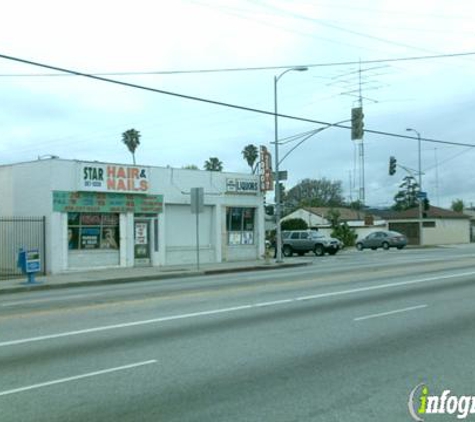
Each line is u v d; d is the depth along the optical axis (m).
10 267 27.23
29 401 6.42
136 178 28.52
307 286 17.45
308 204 98.75
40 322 11.53
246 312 12.41
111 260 27.77
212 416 5.89
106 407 6.20
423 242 65.19
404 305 13.27
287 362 8.04
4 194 28.09
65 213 26.11
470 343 9.20
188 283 20.14
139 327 10.77
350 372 7.52
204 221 32.06
